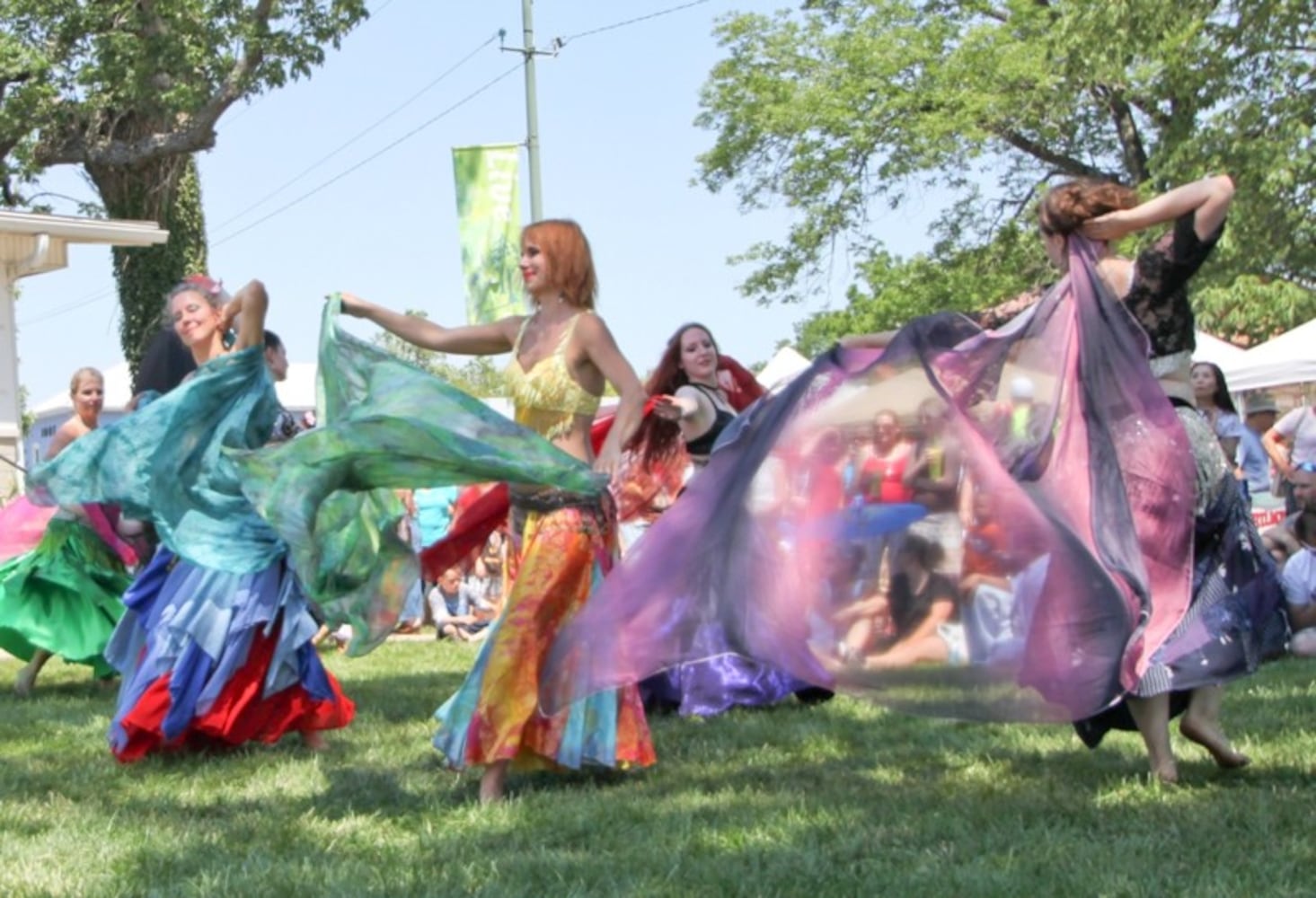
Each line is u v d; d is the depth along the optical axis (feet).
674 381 23.13
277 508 15.64
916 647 15.01
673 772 17.51
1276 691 22.56
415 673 29.78
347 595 16.84
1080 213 15.35
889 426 15.15
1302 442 34.68
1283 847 13.08
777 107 87.10
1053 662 14.51
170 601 19.17
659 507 23.12
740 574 15.47
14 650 27.27
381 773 17.71
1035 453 15.21
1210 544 15.60
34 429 101.55
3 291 61.72
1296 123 63.72
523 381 17.12
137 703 18.78
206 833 14.78
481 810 15.52
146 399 23.07
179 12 69.31
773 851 13.46
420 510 41.91
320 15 70.74
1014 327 15.55
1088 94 86.43
